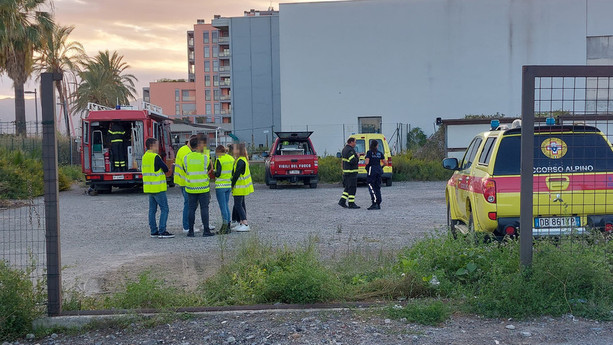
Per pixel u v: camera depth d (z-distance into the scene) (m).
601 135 7.25
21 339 5.25
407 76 40.19
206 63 119.94
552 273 5.55
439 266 6.42
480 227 7.57
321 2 40.66
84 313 5.49
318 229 11.56
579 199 7.12
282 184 24.77
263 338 5.01
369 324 5.30
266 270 6.90
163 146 22.73
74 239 10.90
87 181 20.55
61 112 44.84
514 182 7.30
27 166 21.59
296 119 41.22
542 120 8.41
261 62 65.50
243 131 65.62
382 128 40.53
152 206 11.05
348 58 40.59
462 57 39.62
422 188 21.97
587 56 38.62
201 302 6.12
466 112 39.78
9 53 30.16
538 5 38.66
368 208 15.09
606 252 6.10
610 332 5.03
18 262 8.33
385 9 40.09
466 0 39.31
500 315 5.45
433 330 5.15
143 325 5.36
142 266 8.33
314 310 5.66
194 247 9.84
